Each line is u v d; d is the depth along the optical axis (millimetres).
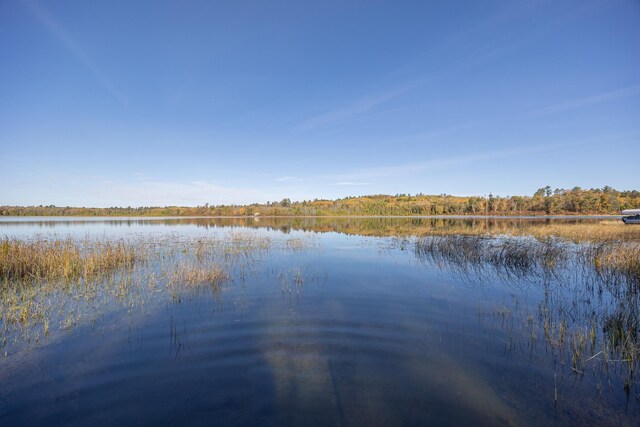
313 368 5469
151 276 12320
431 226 39094
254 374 5270
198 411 4328
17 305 8914
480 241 21109
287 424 4066
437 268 14156
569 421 4145
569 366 5543
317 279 12047
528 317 7953
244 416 4227
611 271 13055
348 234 30172
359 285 11156
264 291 10359
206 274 12023
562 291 10477
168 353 6008
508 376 5227
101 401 4543
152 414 4262
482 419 4168
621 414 4285
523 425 4062
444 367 5508
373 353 6016
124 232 31156
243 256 17375
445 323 7551
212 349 6172
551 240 21797
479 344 6410
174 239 24672
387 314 8164
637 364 5516
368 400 4574
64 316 8047
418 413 4289
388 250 19656
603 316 8102
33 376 5203
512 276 12656
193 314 8172
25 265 12602
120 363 5637
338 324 7469
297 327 7277
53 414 4258
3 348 6230
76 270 13000
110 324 7496
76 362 5664
